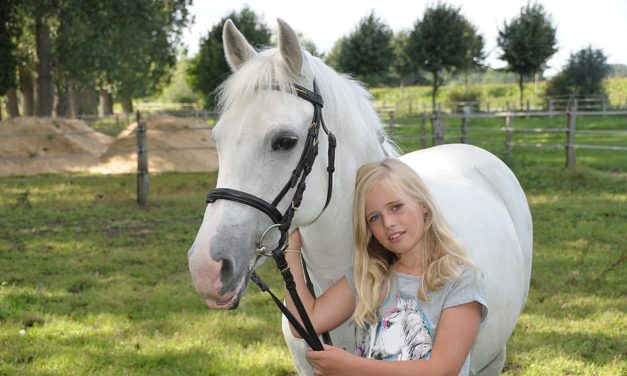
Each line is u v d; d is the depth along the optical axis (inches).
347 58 1534.2
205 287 65.1
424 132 500.1
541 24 1261.1
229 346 153.8
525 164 438.6
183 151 497.0
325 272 82.0
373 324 74.0
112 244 260.7
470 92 1389.0
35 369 141.9
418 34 1389.0
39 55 828.6
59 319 173.6
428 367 66.7
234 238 67.2
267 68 70.7
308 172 71.3
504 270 88.1
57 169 499.8
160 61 921.5
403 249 71.4
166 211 325.1
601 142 609.9
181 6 887.1
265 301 187.0
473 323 69.4
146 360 146.4
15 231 283.9
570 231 252.5
